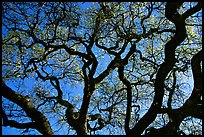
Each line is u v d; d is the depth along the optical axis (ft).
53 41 49.96
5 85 43.06
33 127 43.83
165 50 43.75
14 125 43.88
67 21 50.14
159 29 57.41
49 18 49.85
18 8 47.39
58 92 52.03
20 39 50.85
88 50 51.03
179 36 42.83
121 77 50.88
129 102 48.98
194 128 48.14
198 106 40.16
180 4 43.65
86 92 48.19
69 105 50.42
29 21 49.57
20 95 43.27
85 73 49.93
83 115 46.96
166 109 42.37
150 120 42.63
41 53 58.08
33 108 43.24
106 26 52.49
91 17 53.78
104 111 58.70
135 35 52.21
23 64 52.95
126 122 46.88
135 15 55.77
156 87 43.50
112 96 58.44
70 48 50.98
